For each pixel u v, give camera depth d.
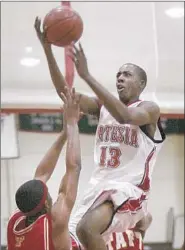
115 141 3.65
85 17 8.49
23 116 9.12
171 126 9.66
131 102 3.66
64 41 3.32
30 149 9.15
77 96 3.51
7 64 8.46
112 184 3.58
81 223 3.45
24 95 8.49
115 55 8.51
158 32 8.60
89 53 8.48
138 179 3.61
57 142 3.72
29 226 3.20
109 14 8.52
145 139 3.63
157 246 9.51
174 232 9.55
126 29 8.56
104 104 3.22
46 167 3.69
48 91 8.54
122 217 3.52
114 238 4.37
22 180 9.12
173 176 9.66
